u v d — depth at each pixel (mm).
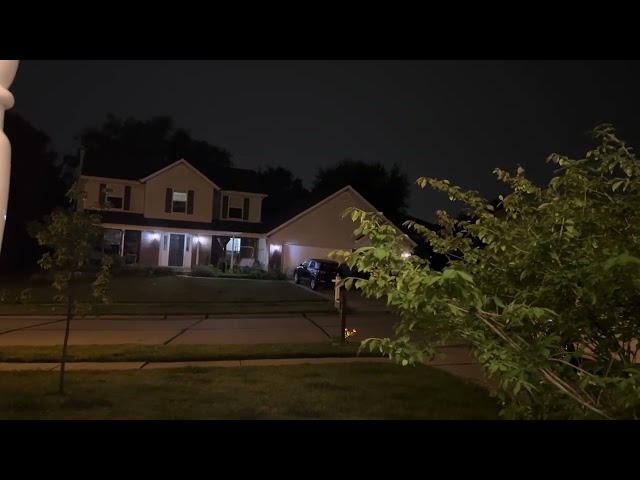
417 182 4297
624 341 3148
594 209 3293
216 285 25969
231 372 8461
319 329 14977
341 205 33812
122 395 6801
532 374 2873
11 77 1622
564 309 3199
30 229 7086
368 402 6414
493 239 3803
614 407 2896
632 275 2641
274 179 53406
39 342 12375
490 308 3350
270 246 32781
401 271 2855
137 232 31953
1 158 1470
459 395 6797
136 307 19531
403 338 3182
